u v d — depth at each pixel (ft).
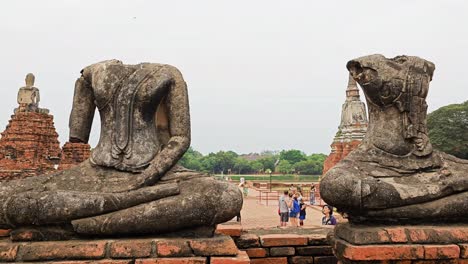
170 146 15.71
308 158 307.17
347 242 15.05
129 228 13.85
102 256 13.28
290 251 19.12
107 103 15.97
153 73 16.30
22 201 13.73
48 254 13.14
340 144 94.89
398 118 17.16
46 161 63.67
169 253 13.51
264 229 22.02
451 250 14.37
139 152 15.60
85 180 15.05
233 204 14.55
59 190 14.30
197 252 13.62
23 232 13.83
